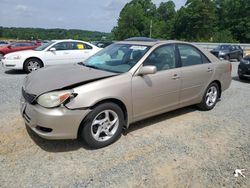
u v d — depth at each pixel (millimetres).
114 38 84875
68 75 3715
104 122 3596
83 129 3408
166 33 78625
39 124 3240
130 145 3736
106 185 2832
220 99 6445
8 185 2771
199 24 68625
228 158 3479
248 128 4531
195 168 3211
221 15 68938
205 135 4180
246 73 9164
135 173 3062
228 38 55750
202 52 5195
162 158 3412
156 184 2881
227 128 4504
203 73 5020
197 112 5305
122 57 4258
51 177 2936
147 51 4137
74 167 3143
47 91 3240
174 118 4887
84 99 3277
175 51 4586
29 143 3648
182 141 3930
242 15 62281
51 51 9961
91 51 10883
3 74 9438
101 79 3541
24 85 3756
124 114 3854
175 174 3074
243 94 7129
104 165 3207
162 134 4148
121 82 3648
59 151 3484
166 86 4273
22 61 9484
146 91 3971
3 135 3846
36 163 3189
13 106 5227
